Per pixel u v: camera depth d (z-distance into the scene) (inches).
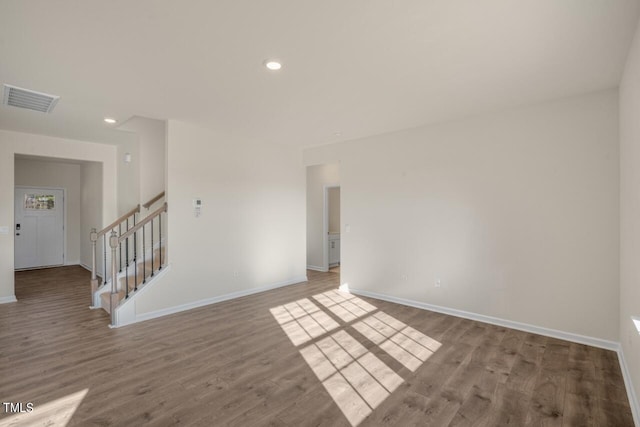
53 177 303.7
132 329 148.5
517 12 80.0
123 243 233.9
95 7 77.0
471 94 133.6
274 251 227.9
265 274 221.9
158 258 211.2
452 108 150.7
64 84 122.8
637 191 90.0
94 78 117.4
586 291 133.0
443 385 101.5
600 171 130.0
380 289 199.8
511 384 102.0
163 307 169.5
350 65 108.3
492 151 156.4
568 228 136.9
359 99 139.6
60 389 98.9
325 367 113.0
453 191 168.9
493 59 104.2
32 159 255.4
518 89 128.6
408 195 186.4
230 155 200.1
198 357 120.5
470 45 95.7
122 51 98.6
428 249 178.2
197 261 183.9
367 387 100.3
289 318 164.4
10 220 194.4
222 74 114.9
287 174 236.2
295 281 243.8
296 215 243.8
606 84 123.8
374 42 94.1
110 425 82.5
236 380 104.3
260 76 116.7
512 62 106.3
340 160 221.0
